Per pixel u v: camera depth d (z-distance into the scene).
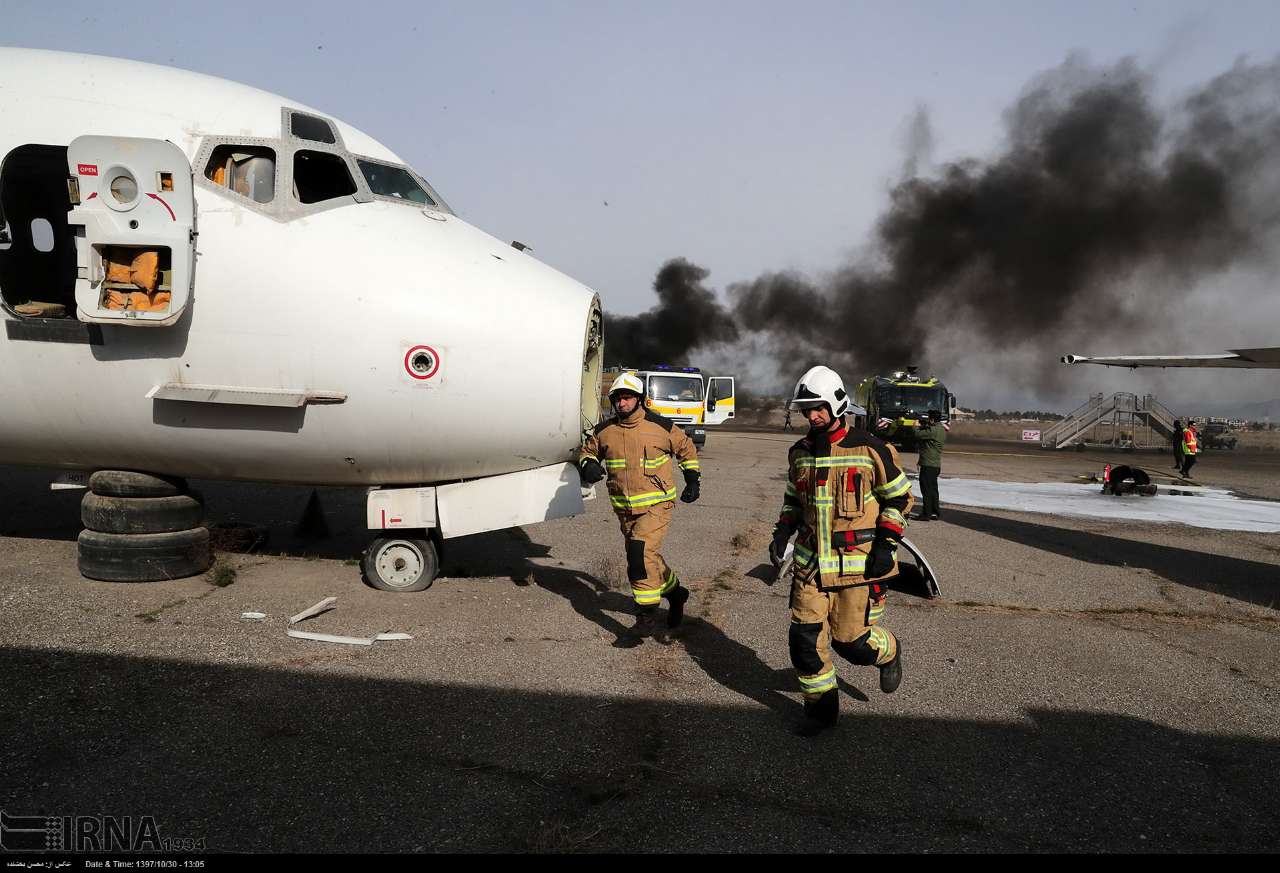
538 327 5.53
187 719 3.47
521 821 2.77
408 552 5.81
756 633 5.21
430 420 5.39
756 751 3.43
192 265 4.99
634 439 4.82
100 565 5.48
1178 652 5.16
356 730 3.45
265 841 2.57
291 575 6.11
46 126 5.18
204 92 5.46
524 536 8.44
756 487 14.73
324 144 5.52
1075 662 4.87
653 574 4.85
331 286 5.17
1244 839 2.86
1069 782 3.27
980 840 2.78
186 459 5.57
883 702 4.09
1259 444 50.66
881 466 3.61
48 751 3.11
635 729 3.60
